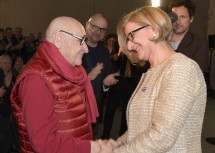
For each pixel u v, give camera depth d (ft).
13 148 8.84
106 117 12.09
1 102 10.71
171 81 3.51
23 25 26.94
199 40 7.64
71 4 27.86
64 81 4.35
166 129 3.38
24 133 4.21
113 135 13.12
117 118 15.88
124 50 4.42
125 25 4.11
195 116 3.75
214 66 24.94
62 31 4.45
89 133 4.67
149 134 3.49
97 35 8.63
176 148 3.67
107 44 16.76
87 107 5.11
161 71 3.76
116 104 12.01
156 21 3.77
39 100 3.94
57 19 4.56
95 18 8.71
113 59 10.78
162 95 3.53
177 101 3.41
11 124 6.98
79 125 4.42
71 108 4.33
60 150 4.00
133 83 10.47
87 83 5.16
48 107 4.00
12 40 21.39
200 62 7.51
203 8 27.55
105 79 8.61
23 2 26.71
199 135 3.88
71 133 4.31
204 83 3.75
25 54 21.24
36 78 4.02
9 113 10.62
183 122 3.45
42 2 27.20
